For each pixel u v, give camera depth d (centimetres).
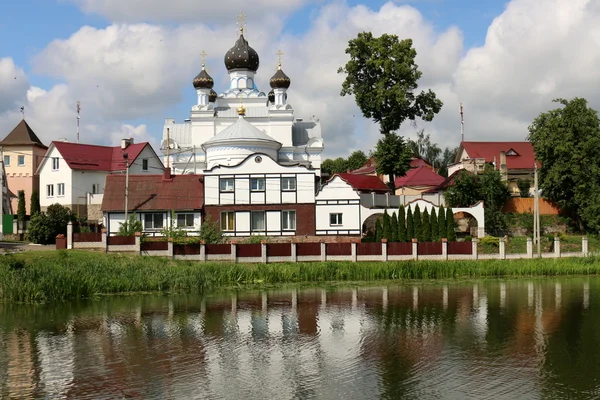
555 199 7331
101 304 3978
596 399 2192
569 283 4919
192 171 8325
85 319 3494
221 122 8719
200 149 8481
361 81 8012
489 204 7156
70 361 2656
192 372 2505
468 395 2231
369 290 4572
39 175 8112
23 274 4266
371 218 6750
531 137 7394
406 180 9656
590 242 6569
